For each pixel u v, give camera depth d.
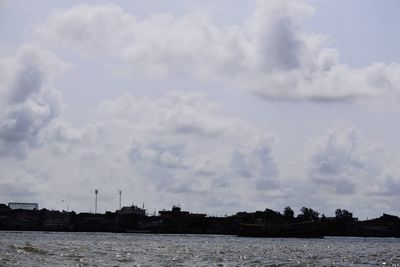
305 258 184.50
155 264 141.88
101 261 146.50
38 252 173.75
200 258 170.50
